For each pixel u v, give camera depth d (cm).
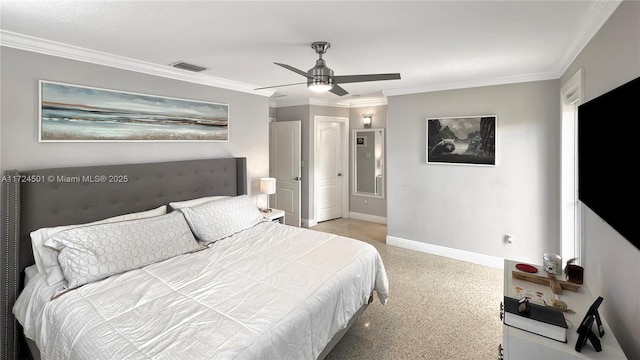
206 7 181
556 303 177
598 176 171
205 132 358
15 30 212
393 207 452
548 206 342
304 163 569
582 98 229
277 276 205
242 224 311
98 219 262
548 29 215
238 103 398
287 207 568
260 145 432
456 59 287
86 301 175
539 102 340
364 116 591
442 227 411
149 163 299
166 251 238
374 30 217
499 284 330
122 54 269
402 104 432
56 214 238
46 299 183
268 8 183
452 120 390
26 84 230
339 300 202
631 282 150
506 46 250
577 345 141
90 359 134
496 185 370
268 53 267
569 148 309
